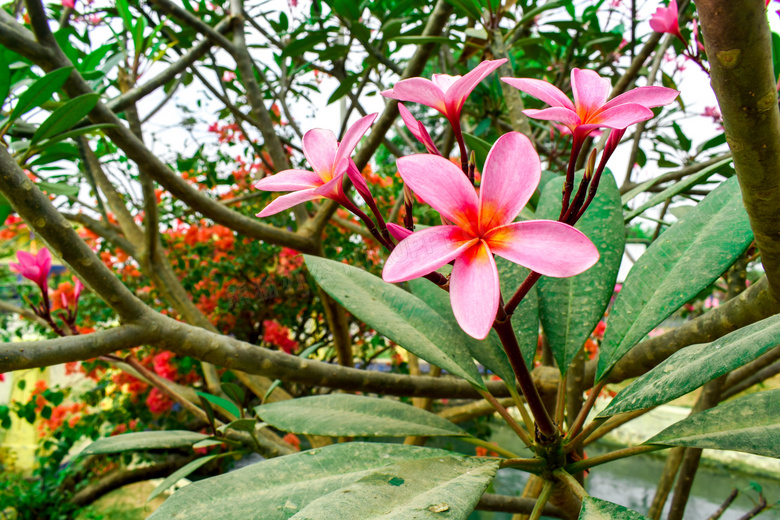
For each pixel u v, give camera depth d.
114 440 0.45
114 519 1.44
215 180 1.38
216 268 1.62
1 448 2.03
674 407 2.74
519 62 1.18
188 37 0.93
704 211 0.34
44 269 0.45
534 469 0.31
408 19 0.81
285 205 0.25
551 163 0.95
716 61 0.20
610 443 2.65
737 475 2.26
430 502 0.23
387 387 0.49
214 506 0.26
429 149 0.27
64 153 0.56
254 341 1.92
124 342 0.36
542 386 0.53
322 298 0.81
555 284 0.37
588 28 1.07
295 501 0.26
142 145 0.55
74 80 0.47
